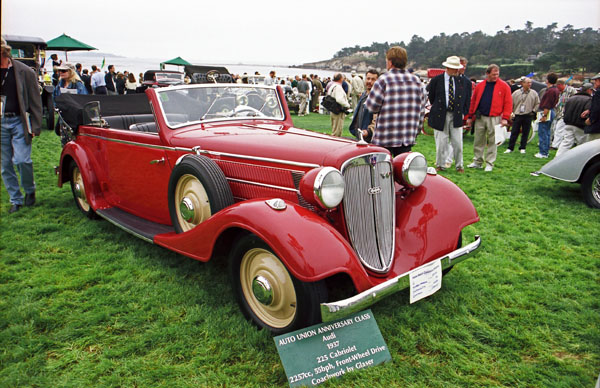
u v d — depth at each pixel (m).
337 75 8.57
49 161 7.59
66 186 6.07
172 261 3.62
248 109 4.07
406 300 3.00
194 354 2.40
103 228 4.41
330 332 2.28
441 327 2.66
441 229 2.87
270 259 2.42
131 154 3.87
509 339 2.54
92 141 4.46
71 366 2.31
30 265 3.52
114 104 5.12
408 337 2.56
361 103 5.30
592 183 5.32
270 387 2.15
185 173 3.09
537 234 4.40
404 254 2.78
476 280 3.34
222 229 2.49
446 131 7.24
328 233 2.29
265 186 2.97
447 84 6.98
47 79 14.11
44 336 2.55
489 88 7.22
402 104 4.22
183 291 3.08
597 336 2.58
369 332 2.38
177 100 3.68
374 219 2.72
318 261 2.16
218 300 2.96
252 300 2.64
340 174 2.45
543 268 3.59
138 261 3.61
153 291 3.09
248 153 3.04
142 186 3.85
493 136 7.36
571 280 3.35
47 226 4.38
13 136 4.78
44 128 11.33
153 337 2.52
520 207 5.37
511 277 3.38
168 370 2.24
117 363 2.32
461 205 3.03
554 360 2.35
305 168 2.70
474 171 7.51
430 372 2.26
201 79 8.05
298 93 18.84
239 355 2.37
